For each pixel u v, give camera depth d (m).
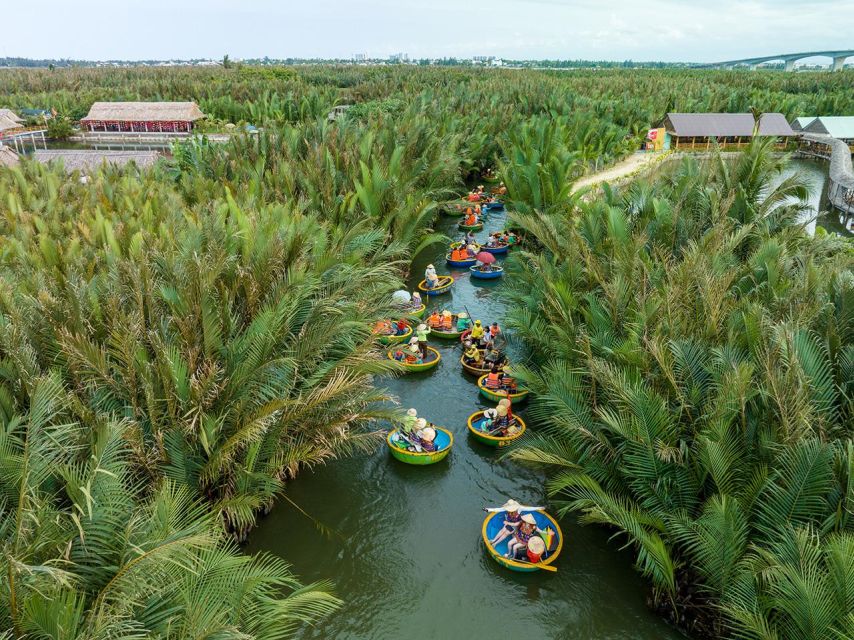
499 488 13.61
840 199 36.22
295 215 19.17
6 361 10.06
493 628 10.21
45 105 74.38
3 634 5.85
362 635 10.06
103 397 10.21
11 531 7.25
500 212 38.16
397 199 24.89
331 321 12.61
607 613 10.41
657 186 25.67
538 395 13.44
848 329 12.33
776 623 7.97
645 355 11.95
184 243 14.54
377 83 86.75
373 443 14.75
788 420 9.32
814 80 93.81
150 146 59.09
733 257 17.55
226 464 10.66
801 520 8.62
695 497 10.00
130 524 6.92
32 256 15.16
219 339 11.44
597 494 10.29
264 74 102.31
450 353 19.89
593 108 57.41
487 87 77.50
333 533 12.23
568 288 16.39
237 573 7.57
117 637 5.94
